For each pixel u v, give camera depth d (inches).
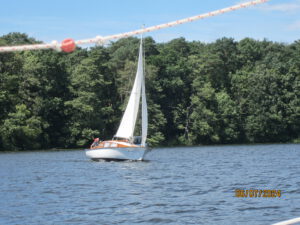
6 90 5570.9
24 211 1389.0
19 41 7229.3
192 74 7721.5
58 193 1742.1
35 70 5846.5
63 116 6117.1
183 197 1626.5
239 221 1241.4
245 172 2500.0
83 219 1270.9
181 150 5354.3
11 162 3376.0
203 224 1206.9
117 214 1332.4
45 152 4985.2
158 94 6998.0
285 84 7436.0
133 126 3223.4
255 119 7288.4
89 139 6097.4
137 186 1926.7
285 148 5531.5
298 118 7406.5
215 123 7140.8
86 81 6136.8
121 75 6707.7
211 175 2351.1
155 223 1220.5
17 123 5383.9
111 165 2962.6
